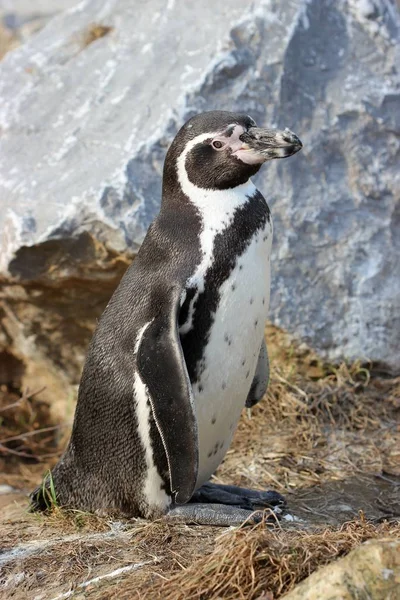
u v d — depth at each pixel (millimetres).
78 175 8109
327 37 8914
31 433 8992
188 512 5703
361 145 8641
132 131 8312
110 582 5074
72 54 9477
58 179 8180
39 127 8828
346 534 4930
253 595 4594
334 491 6660
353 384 8039
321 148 8539
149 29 9234
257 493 6234
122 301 5762
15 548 5703
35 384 9844
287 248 8227
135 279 5738
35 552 5586
